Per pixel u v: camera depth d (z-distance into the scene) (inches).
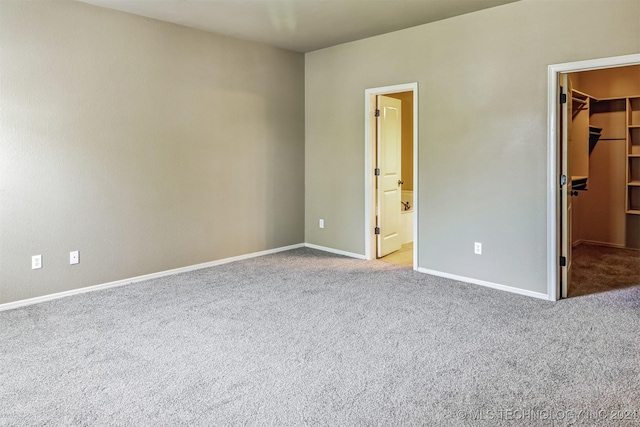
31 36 137.3
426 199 177.9
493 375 95.0
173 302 143.9
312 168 225.6
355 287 160.6
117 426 77.5
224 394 87.8
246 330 120.3
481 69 158.1
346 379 93.6
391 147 215.8
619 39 128.8
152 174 169.9
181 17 164.6
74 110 147.9
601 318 128.0
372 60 192.9
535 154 147.0
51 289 146.6
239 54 195.6
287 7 153.3
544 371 96.5
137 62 162.6
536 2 143.4
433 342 112.1
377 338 114.8
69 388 90.1
